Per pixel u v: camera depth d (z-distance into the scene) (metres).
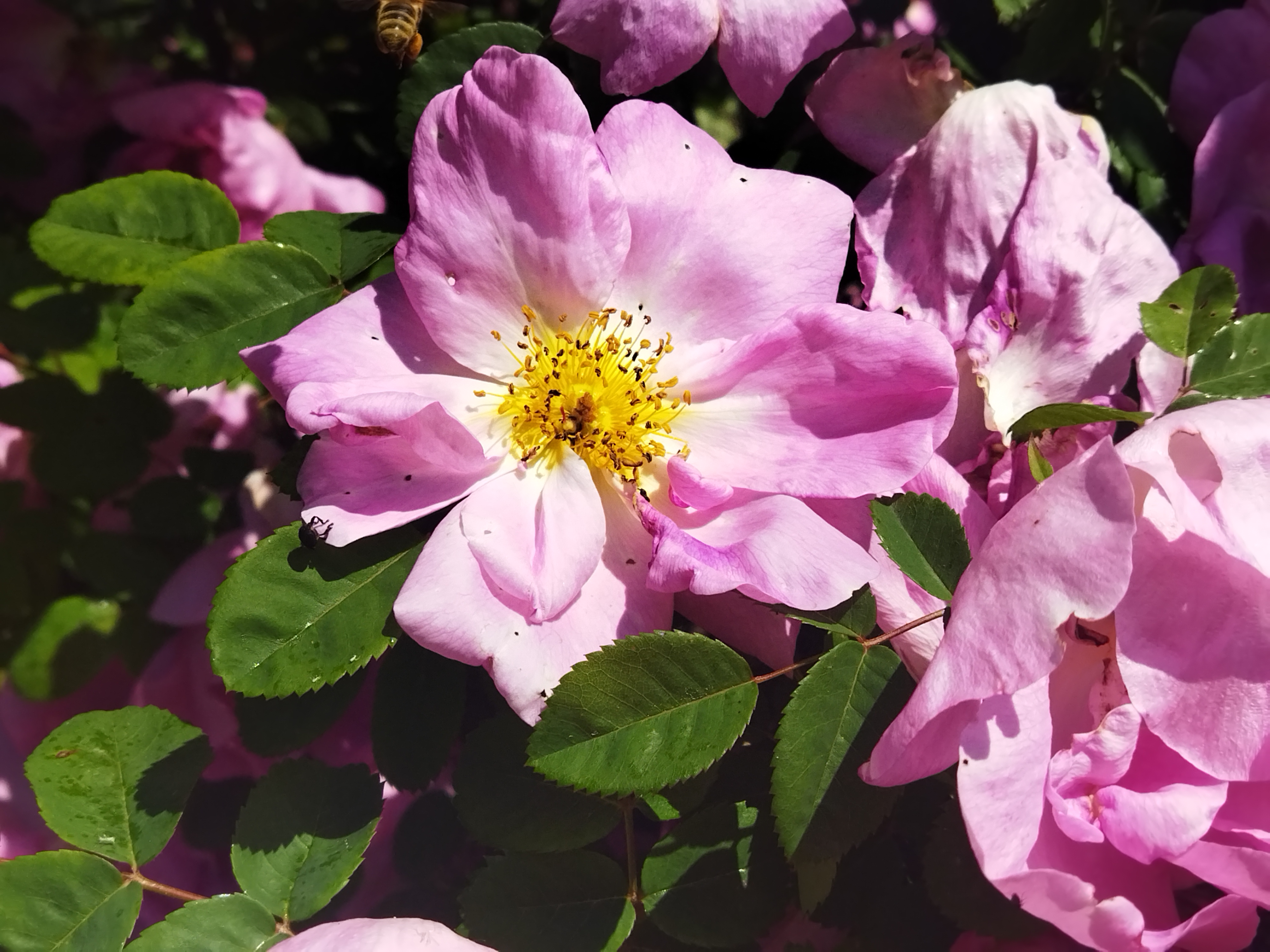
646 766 0.15
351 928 0.16
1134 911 0.15
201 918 0.17
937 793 0.18
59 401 0.22
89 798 0.17
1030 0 0.21
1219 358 0.18
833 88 0.20
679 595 0.18
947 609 0.16
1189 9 0.22
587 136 0.17
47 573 0.22
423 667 0.18
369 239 0.19
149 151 0.23
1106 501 0.15
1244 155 0.20
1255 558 0.15
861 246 0.19
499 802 0.18
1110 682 0.17
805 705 0.16
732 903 0.17
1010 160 0.18
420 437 0.16
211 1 0.24
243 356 0.17
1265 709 0.16
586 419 0.18
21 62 0.23
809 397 0.18
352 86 0.24
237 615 0.16
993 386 0.18
